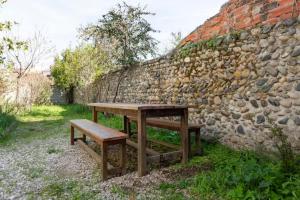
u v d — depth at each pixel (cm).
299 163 289
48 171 347
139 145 318
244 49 384
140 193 269
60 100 1753
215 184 271
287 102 322
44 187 290
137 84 758
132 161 384
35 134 638
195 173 318
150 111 325
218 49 434
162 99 612
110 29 973
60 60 1722
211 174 294
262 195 234
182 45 582
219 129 435
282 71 328
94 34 1009
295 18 314
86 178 318
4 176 329
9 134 630
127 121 548
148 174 323
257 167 280
